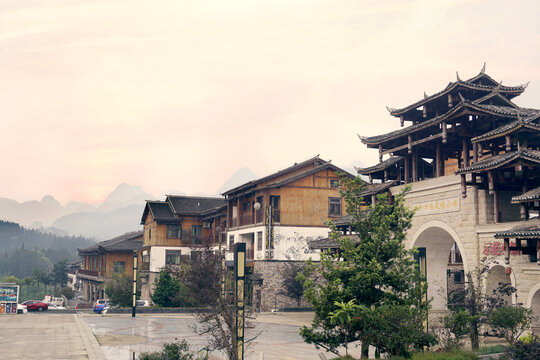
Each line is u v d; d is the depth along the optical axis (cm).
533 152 2861
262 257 5541
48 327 3847
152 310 5256
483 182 3139
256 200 5884
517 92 3672
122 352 2800
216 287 2497
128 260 9150
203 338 3375
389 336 2006
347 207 2303
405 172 4081
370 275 2078
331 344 2144
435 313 3606
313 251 5616
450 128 3547
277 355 2736
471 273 3147
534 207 3034
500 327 2416
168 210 7769
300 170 5803
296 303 5478
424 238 3694
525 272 2780
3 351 2742
